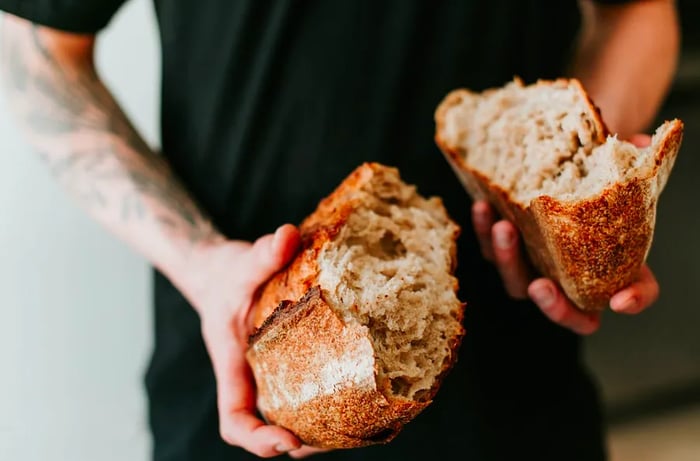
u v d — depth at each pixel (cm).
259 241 57
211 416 70
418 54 67
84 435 89
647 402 124
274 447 56
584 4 77
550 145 58
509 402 72
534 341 74
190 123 70
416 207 61
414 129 69
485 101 63
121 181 67
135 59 87
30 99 68
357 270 54
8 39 69
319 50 65
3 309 85
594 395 77
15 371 86
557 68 73
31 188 83
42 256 85
